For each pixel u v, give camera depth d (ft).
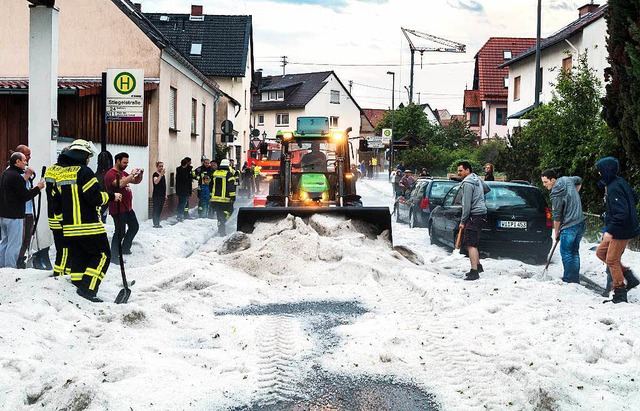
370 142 183.32
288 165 55.31
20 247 34.50
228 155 125.59
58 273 30.66
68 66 70.64
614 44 48.42
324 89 267.18
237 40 180.55
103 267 29.53
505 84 207.62
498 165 83.46
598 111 66.18
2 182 34.06
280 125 271.28
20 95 50.90
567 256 35.81
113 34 70.49
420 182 71.20
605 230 29.66
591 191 58.08
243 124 178.81
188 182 69.67
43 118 38.34
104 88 40.65
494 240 45.01
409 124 213.87
